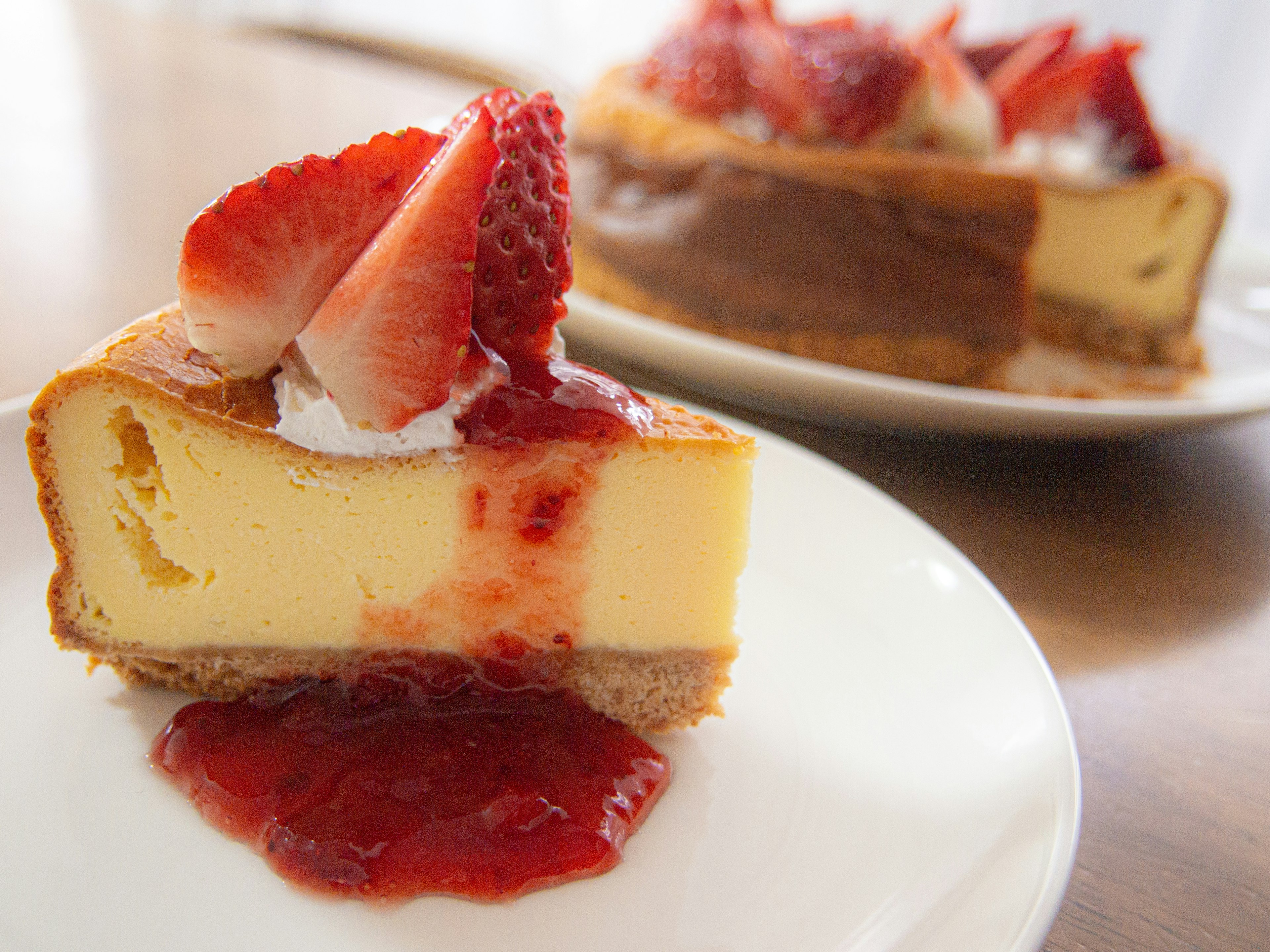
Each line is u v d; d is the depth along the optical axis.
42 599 0.21
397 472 0.20
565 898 0.18
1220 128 0.63
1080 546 0.26
